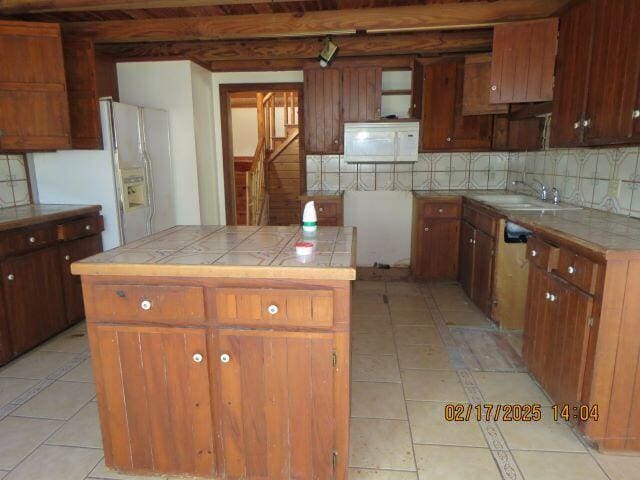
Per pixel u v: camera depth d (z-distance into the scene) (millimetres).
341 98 4199
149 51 4043
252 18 3205
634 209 2447
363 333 3076
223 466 1645
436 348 2836
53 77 2959
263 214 6523
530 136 3766
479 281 3447
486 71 3646
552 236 2104
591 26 2338
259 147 6480
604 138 2205
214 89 4637
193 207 4285
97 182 3348
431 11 2990
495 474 1732
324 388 1528
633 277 1676
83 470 1770
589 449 1871
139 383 1604
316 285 1462
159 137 3963
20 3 2701
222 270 1473
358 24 3104
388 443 1916
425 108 4094
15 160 3264
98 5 2721
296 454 1596
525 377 2473
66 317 3084
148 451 1663
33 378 2500
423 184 4605
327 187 4703
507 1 2846
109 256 1633
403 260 4773
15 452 1881
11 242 2604
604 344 1734
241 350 1530
